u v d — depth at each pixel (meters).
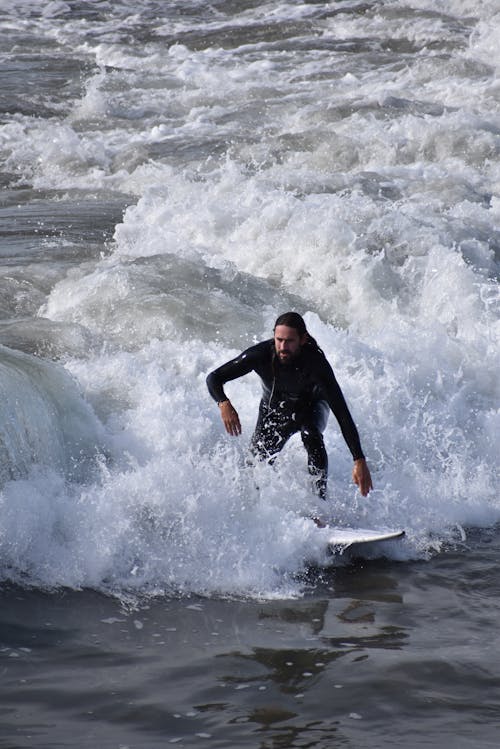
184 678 17.06
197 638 18.75
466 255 42.47
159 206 47.75
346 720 15.78
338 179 54.62
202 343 32.19
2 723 15.27
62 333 32.47
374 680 17.16
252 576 21.69
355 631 19.30
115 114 74.75
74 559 21.31
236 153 63.53
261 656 18.03
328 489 25.73
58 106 76.50
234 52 95.19
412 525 25.00
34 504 21.78
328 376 23.61
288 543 22.80
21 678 16.80
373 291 38.78
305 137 64.94
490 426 30.28
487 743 15.20
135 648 18.20
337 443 27.61
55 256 42.16
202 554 22.14
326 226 41.66
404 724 15.71
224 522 23.08
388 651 18.38
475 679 17.33
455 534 24.83
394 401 29.70
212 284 37.72
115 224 48.59
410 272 39.81
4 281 37.88
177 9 110.38
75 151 64.38
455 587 21.80
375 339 33.59
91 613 19.59
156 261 39.19
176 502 23.08
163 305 34.78
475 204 50.19
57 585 20.62
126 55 93.94
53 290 37.00
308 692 16.69
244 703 16.23
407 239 42.28
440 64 84.44
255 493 24.05
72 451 24.69
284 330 23.17
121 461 24.89
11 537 21.16
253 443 24.95
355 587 21.66
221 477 24.03
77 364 29.38
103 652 17.97
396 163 61.53
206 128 70.69
